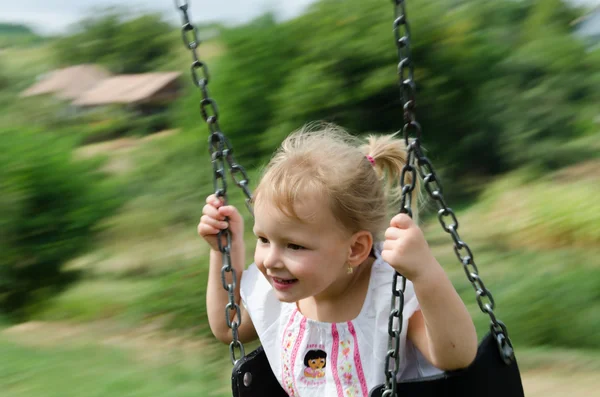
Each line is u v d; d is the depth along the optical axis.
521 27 12.41
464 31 10.52
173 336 6.02
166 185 8.97
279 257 2.18
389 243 2.05
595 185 8.59
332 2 9.80
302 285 2.18
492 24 12.30
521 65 10.97
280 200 2.15
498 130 10.40
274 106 9.69
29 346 6.18
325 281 2.19
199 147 9.47
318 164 2.20
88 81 21.44
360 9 9.76
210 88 10.14
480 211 8.40
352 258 2.23
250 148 9.65
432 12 10.29
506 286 6.15
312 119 9.57
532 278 6.24
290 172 2.18
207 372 5.24
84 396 4.92
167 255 7.64
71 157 8.62
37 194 8.02
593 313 5.63
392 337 2.05
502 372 2.12
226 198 2.59
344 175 2.20
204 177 8.96
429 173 2.05
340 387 2.29
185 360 5.50
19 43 26.30
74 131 15.78
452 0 11.27
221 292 2.63
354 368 2.29
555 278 6.18
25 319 7.26
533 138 10.31
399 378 2.26
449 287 2.05
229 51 10.09
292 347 2.38
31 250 7.84
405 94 2.03
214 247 2.61
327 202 2.16
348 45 9.54
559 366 5.09
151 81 19.16
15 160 8.05
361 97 9.54
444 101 10.23
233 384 2.34
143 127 15.56
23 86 22.30
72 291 7.55
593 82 11.22
